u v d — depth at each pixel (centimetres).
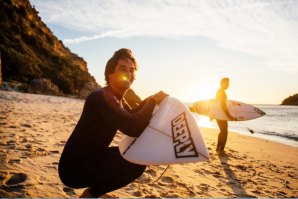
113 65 211
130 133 197
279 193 388
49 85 3328
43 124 718
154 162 202
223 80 638
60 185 290
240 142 970
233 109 744
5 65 3341
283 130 1756
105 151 216
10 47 3856
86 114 200
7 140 465
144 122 200
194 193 329
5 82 2952
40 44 5147
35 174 313
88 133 201
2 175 294
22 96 1911
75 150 202
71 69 5234
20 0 5669
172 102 245
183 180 382
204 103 731
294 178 495
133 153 208
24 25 5041
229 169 499
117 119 191
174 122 227
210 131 1357
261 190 392
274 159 682
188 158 199
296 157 736
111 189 213
